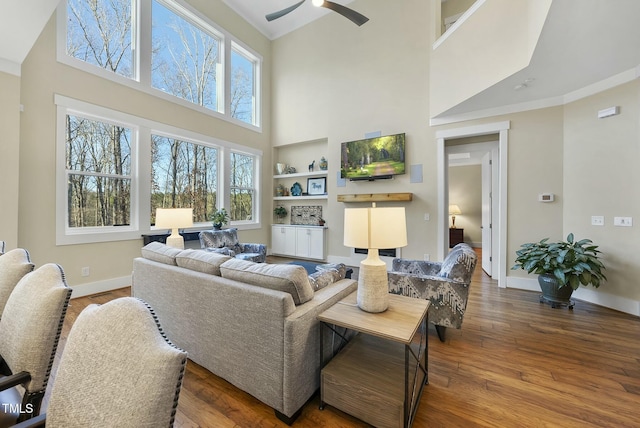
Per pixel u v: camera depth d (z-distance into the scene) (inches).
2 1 81.4
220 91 216.1
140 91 162.4
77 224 140.6
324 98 226.4
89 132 144.3
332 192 220.7
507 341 93.6
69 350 29.4
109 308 30.0
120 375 25.5
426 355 68.8
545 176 144.5
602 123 124.9
